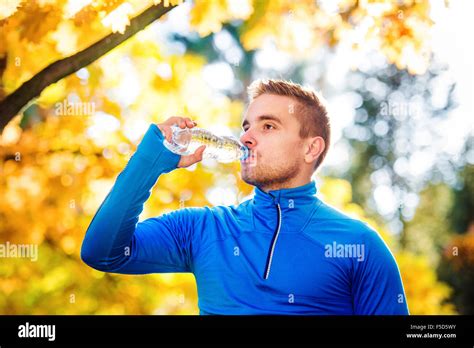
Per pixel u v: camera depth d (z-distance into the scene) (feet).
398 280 7.40
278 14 11.68
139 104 12.67
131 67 12.66
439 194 14.34
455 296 13.94
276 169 7.70
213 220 7.60
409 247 14.19
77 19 10.25
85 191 12.51
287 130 7.80
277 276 7.18
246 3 11.56
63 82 12.34
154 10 10.27
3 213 12.37
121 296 13.11
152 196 12.40
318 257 7.26
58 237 12.68
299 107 7.93
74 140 12.48
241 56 13.74
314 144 7.92
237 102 13.37
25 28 10.39
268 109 7.88
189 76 12.93
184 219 7.70
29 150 12.35
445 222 14.26
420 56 11.49
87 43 10.66
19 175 12.34
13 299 12.96
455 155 14.24
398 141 14.44
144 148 6.79
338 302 7.27
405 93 14.15
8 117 9.79
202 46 13.66
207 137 7.53
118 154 12.54
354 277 7.32
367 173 14.48
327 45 12.25
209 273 7.33
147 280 13.07
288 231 7.41
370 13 11.29
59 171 12.45
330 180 13.23
